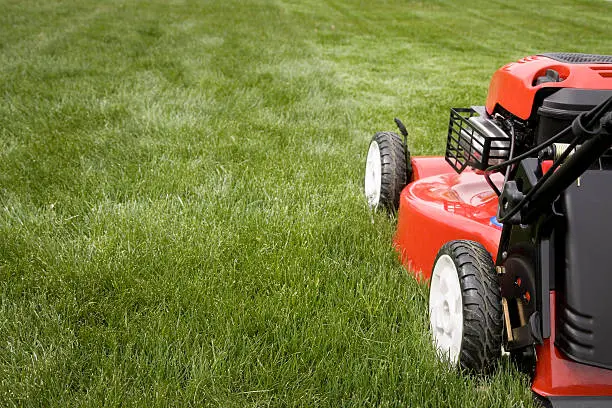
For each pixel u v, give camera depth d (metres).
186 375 1.63
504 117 1.94
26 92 3.79
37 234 2.15
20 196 2.38
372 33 7.91
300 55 5.77
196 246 2.06
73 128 3.13
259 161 2.77
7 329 1.74
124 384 1.59
